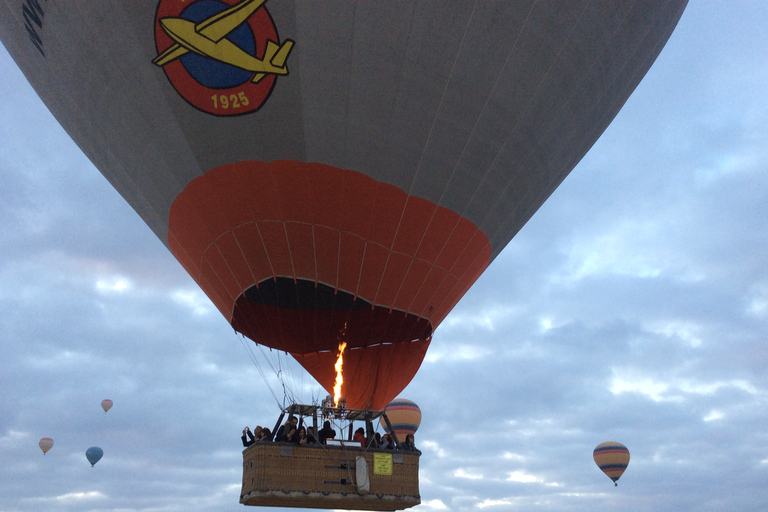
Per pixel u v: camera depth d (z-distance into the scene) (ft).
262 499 39.47
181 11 39.63
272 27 39.37
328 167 42.42
